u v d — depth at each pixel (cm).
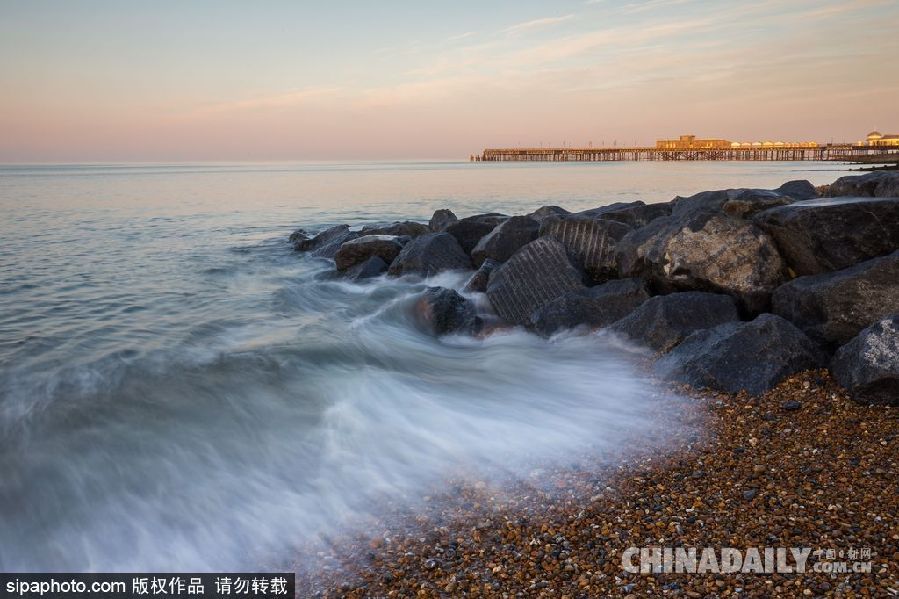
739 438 600
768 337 717
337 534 510
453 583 434
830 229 826
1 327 1169
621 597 401
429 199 4219
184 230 2734
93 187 6519
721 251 912
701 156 17038
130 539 521
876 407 615
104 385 841
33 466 626
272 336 1102
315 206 3916
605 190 4684
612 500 519
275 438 682
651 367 792
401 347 1017
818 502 479
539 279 1108
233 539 515
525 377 832
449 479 579
